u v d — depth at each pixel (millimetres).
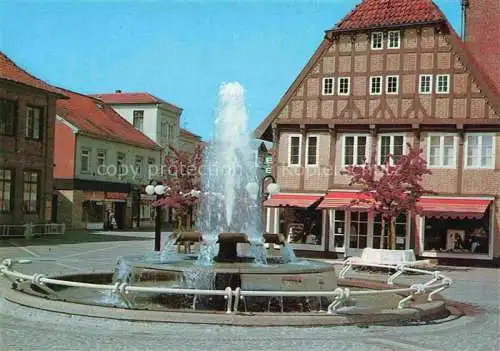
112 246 34906
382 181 27281
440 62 31250
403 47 31812
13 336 9539
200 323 10266
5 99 38938
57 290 14578
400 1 32469
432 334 10570
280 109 33688
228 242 14344
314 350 9023
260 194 29984
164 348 8891
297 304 12688
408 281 21750
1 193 38844
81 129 51594
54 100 43312
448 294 17609
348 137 32656
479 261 30281
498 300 16328
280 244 15633
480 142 30672
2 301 12211
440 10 31672
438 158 31203
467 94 30812
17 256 26531
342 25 32656
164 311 10555
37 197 42094
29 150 41031
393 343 9703
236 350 8852
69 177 51188
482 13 36938
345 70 32719
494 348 9648
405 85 31734
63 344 9070
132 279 13211
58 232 43312
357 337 10023
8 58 41312
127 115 67375
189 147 77438
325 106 32969
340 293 10875
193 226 37000
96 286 11047
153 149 65062
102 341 9273
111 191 55812
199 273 12453
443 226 30953
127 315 10477
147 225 63406
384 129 32031
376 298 14625
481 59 36750
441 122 30984
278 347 9125
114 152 57531
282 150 33719
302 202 32188
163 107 68062
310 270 12977
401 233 31453
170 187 35125
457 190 30859
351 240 32250
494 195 30359
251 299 12422
